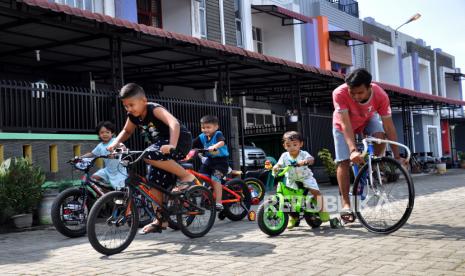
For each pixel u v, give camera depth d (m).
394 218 5.34
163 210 5.49
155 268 4.27
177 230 6.51
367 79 5.48
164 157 5.20
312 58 23.25
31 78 14.12
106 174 7.11
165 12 17.03
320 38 23.50
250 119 21.02
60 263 4.75
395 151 5.98
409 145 25.94
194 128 11.80
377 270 3.86
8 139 8.20
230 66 14.51
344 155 5.90
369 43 25.62
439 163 22.25
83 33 10.33
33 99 8.77
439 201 8.78
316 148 16.81
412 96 20.66
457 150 35.38
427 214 6.92
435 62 35.38
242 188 7.73
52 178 8.80
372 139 5.57
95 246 4.85
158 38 10.81
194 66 14.03
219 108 12.62
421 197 9.76
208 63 13.76
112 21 9.17
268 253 4.72
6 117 8.42
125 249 5.27
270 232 5.69
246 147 15.22
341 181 5.93
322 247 4.88
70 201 6.57
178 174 5.45
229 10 19.22
